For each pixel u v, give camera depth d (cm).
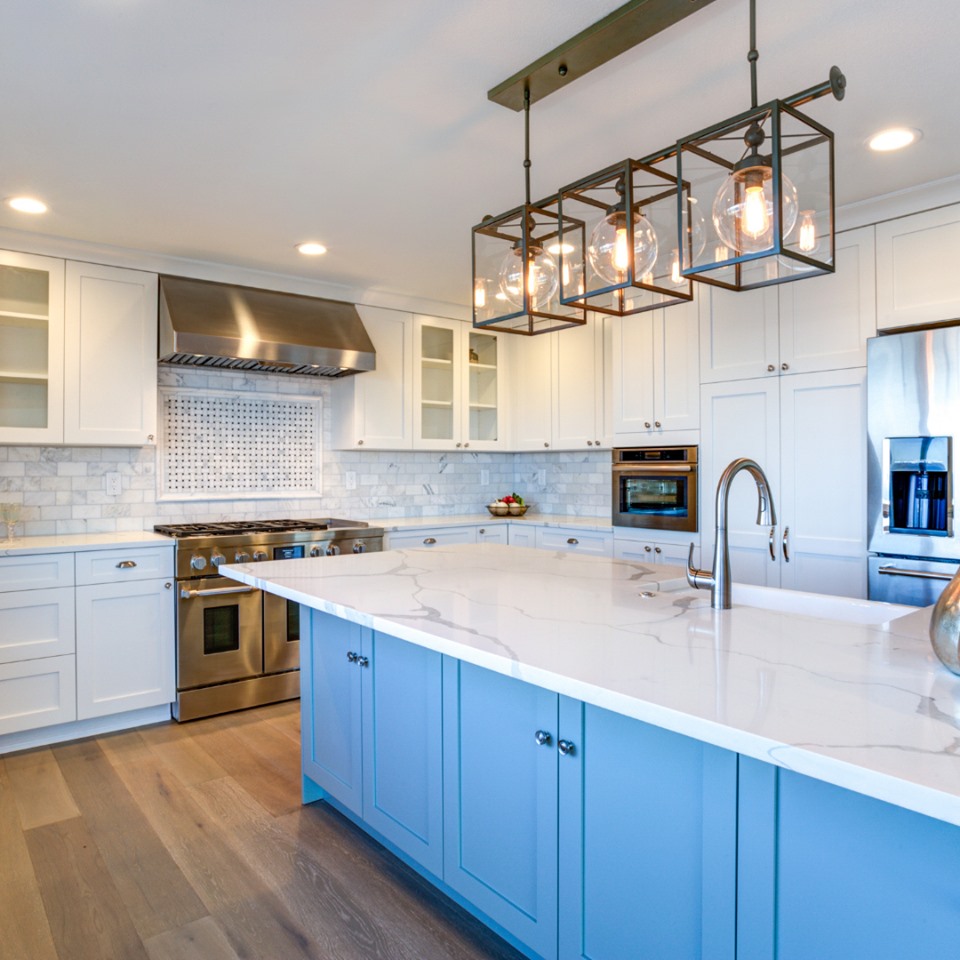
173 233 333
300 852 227
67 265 341
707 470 369
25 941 184
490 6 174
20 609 303
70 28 182
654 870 138
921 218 290
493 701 174
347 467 466
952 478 274
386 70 202
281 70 202
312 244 351
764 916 120
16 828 241
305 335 392
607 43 185
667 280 171
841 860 110
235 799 263
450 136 242
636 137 244
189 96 215
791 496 332
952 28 183
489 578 225
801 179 144
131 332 358
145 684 333
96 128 235
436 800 193
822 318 321
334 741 240
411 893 207
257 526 391
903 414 287
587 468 507
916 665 131
